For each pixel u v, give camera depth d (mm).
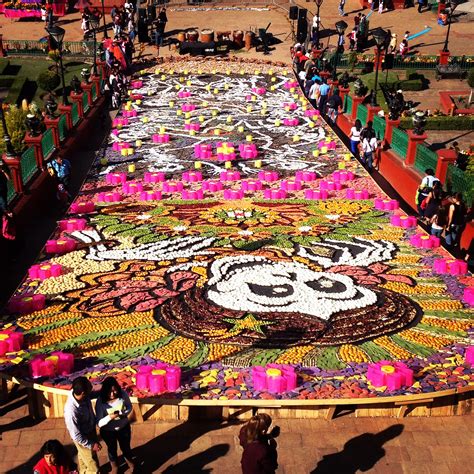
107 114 28766
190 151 23734
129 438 8312
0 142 25750
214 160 22688
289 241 15469
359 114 25297
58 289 12867
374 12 47219
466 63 36188
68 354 9977
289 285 13000
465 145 27016
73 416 7848
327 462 8617
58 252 14859
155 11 45906
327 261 14289
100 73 32219
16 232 14891
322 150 23547
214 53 39594
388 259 14461
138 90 32938
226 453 8781
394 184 20594
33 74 37688
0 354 10391
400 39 41844
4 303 12961
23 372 9820
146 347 10664
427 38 41812
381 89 33375
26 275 13609
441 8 44875
